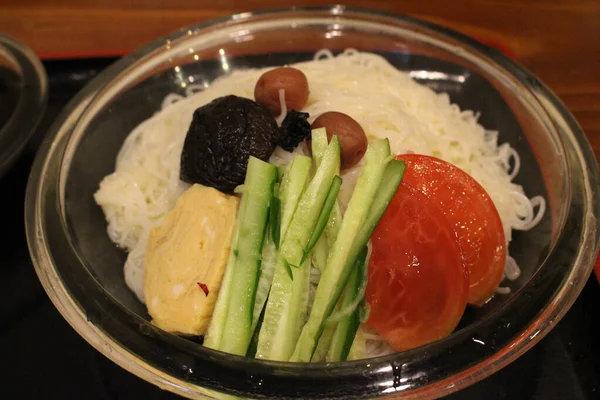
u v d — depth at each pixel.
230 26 0.37
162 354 0.24
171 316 0.28
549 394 0.28
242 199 0.28
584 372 0.28
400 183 0.27
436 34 0.36
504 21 0.44
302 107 0.32
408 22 0.36
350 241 0.27
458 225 0.29
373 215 0.27
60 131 0.31
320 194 0.27
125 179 0.33
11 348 0.30
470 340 0.24
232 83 0.35
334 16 0.37
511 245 0.32
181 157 0.31
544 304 0.25
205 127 0.30
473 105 0.37
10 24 0.44
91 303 0.25
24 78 0.36
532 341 0.24
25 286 0.32
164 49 0.36
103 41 0.43
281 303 0.26
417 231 0.27
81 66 0.40
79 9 0.45
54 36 0.43
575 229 0.27
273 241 0.27
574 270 0.26
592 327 0.29
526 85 0.33
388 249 0.27
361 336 0.28
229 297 0.27
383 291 0.27
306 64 0.36
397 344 0.27
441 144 0.33
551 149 0.31
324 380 0.23
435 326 0.27
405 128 0.32
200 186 0.30
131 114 0.35
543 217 0.31
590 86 0.39
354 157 0.29
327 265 0.27
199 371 0.24
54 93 0.40
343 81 0.35
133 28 0.44
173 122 0.34
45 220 0.28
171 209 0.32
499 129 0.35
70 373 0.29
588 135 0.36
